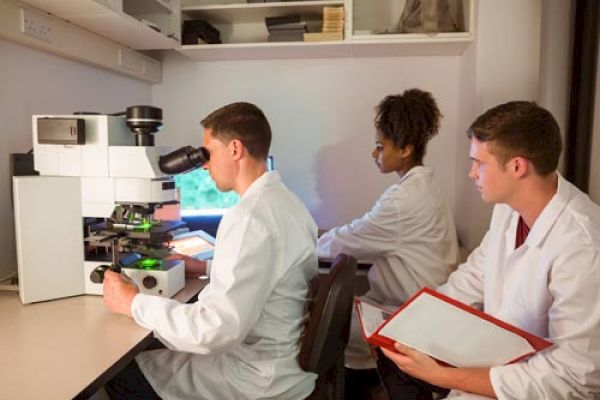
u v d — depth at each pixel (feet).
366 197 9.00
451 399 3.52
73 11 5.64
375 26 8.58
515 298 3.66
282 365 3.82
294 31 7.75
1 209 5.36
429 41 7.41
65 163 4.48
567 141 5.94
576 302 3.02
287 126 9.06
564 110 5.92
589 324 2.95
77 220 4.47
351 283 4.17
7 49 5.44
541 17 6.55
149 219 4.66
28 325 3.78
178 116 9.28
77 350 3.31
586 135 5.67
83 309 4.16
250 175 4.12
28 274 4.22
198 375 3.86
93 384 2.86
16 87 5.60
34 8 5.46
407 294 5.87
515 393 3.07
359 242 5.95
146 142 4.50
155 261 4.69
